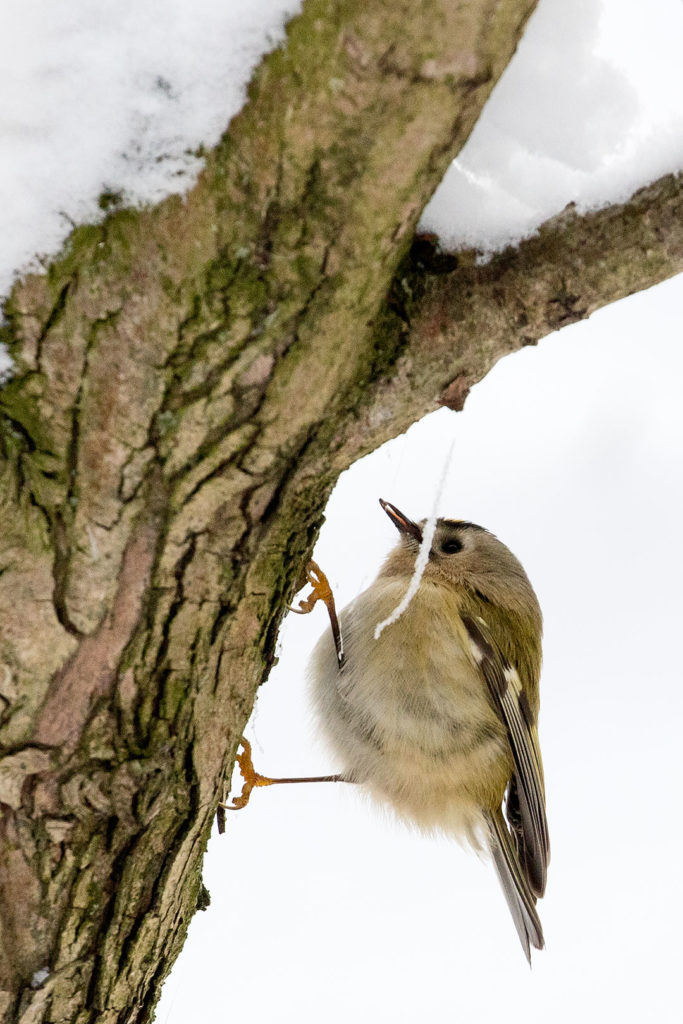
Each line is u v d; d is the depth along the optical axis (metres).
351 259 2.33
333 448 2.79
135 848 2.83
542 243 2.75
